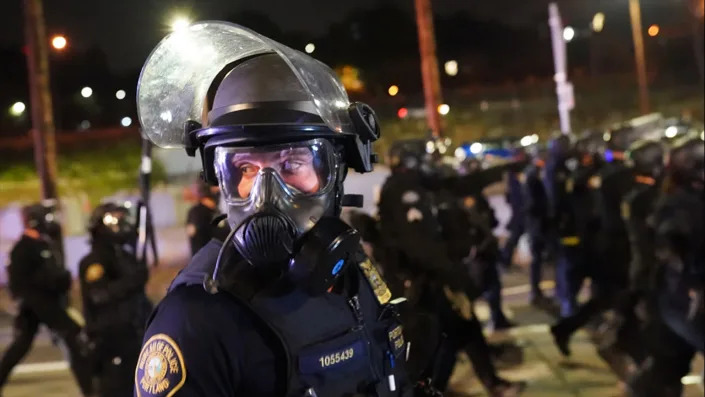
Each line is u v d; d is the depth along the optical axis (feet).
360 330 5.12
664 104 120.88
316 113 4.99
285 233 4.64
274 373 4.62
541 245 26.11
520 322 24.32
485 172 16.85
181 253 44.75
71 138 93.30
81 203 53.98
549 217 23.71
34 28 38.14
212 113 5.03
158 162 54.03
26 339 18.01
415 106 115.96
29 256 17.47
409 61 137.59
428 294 13.03
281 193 4.77
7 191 74.79
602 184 18.10
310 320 4.84
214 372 4.50
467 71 146.10
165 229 52.54
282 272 4.81
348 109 5.39
